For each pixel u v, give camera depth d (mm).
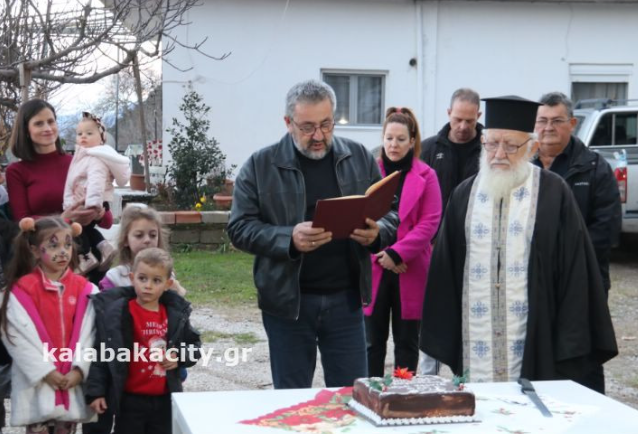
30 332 3840
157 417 3973
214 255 10906
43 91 7242
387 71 14273
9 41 6637
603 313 3871
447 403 2680
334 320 3986
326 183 3963
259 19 13758
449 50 14375
